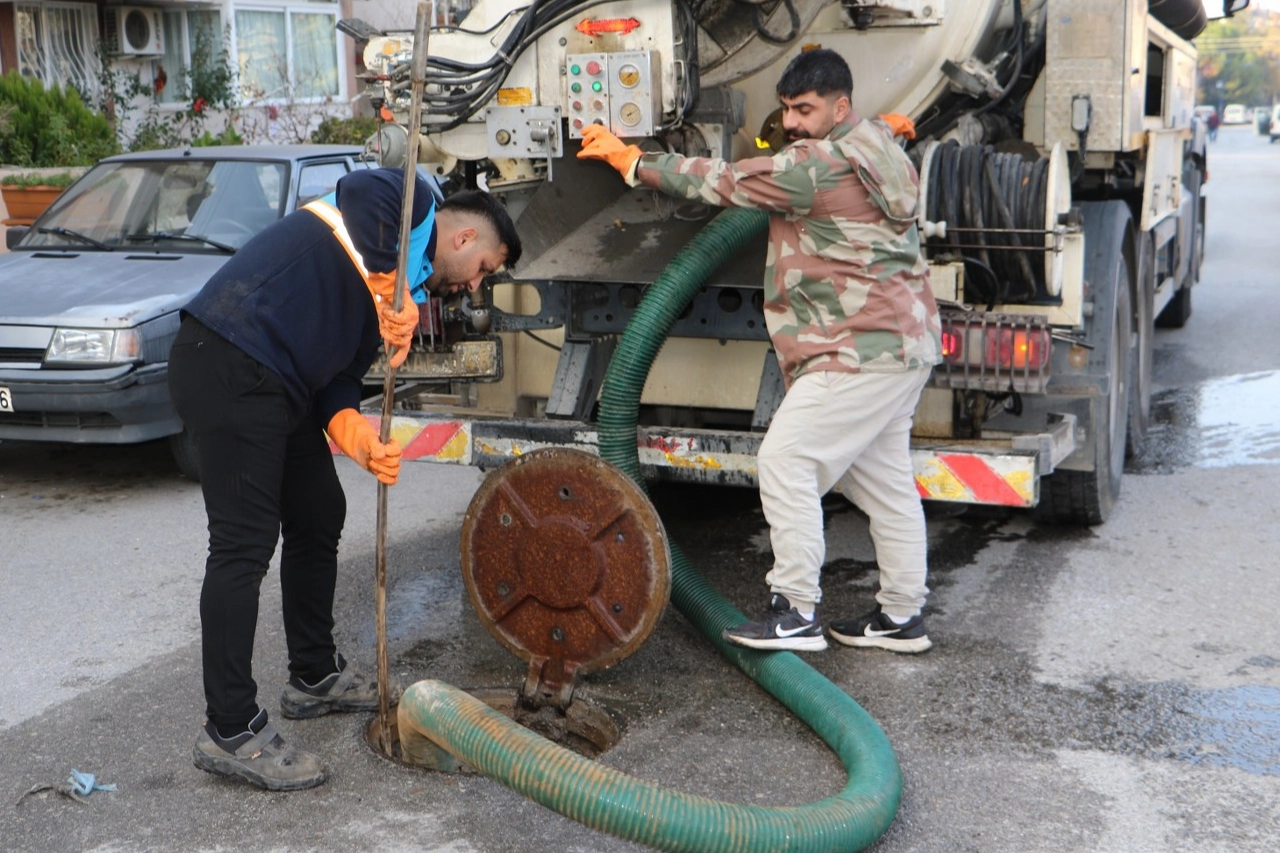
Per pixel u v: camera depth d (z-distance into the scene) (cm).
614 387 452
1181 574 525
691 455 459
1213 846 328
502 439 484
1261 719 396
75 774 370
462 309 513
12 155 1441
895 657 449
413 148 343
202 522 636
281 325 351
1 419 659
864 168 393
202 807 355
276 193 771
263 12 1988
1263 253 1612
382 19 2162
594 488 401
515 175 496
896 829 337
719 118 502
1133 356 658
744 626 422
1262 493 634
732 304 498
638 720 404
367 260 351
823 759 379
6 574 558
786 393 432
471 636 477
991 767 370
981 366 458
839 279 404
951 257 484
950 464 442
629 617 404
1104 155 561
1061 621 478
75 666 456
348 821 346
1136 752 378
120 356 639
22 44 1720
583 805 310
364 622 491
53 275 706
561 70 442
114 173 809
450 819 346
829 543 579
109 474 733
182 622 500
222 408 350
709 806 309
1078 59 534
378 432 498
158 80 1912
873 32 521
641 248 512
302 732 400
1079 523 583
